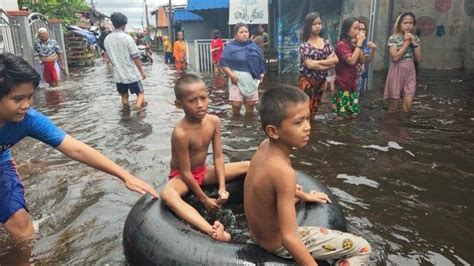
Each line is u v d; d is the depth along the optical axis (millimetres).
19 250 3150
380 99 8281
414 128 6094
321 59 6551
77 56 21703
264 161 2395
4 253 3117
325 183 4211
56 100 9867
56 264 2977
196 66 16594
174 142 3383
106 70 19125
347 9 11578
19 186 3256
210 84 12000
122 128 6738
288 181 2273
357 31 6609
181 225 2775
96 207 3875
